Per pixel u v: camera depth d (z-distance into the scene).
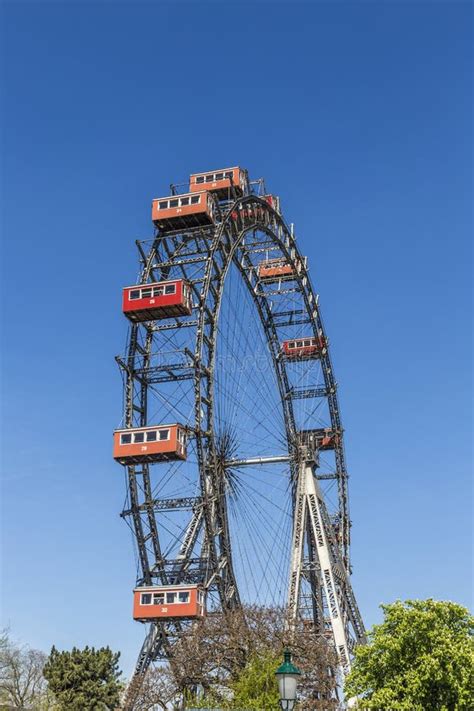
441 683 58.34
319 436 98.88
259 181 93.00
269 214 91.00
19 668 108.56
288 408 94.75
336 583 88.88
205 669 72.31
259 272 97.31
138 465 74.06
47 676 83.75
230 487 79.50
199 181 86.69
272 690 65.94
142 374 76.94
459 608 61.41
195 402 72.62
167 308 73.88
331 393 98.94
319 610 87.31
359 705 61.59
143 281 78.38
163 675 75.19
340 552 95.44
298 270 95.81
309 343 98.06
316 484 89.75
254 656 70.44
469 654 57.81
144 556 72.75
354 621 91.31
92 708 81.62
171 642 74.25
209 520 72.06
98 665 84.00
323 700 71.81
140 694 73.81
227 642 72.44
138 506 73.44
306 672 72.38
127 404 75.00
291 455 90.25
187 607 68.81
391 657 60.50
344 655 79.06
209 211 78.75
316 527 86.19
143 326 78.25
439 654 58.34
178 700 73.50
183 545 77.00
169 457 70.94
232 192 85.00
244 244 89.00
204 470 72.00
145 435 71.31
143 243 80.75
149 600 70.00
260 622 76.06
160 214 79.31
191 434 72.94
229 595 76.75
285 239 95.12
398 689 58.75
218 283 79.62
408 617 60.75
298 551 85.00
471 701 57.03
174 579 73.62
